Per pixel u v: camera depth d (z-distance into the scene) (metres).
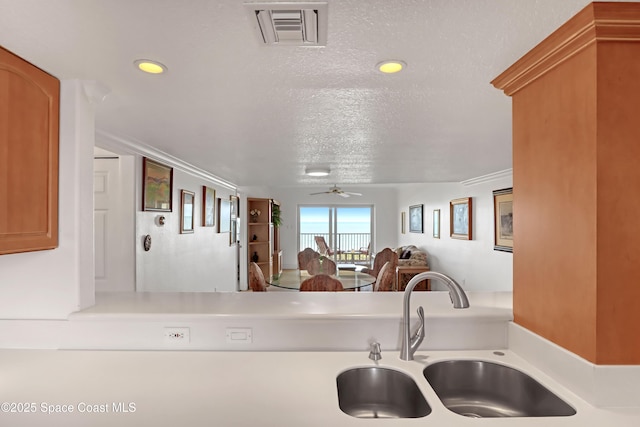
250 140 2.92
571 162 1.19
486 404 1.44
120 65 1.47
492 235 5.34
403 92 1.80
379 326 1.58
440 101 1.93
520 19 1.14
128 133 2.71
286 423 1.01
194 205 4.79
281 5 1.05
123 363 1.42
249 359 1.47
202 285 5.14
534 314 1.41
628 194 1.09
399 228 10.49
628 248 1.09
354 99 1.90
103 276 3.25
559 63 1.24
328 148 3.23
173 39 1.26
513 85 1.51
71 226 1.58
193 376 1.30
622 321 1.09
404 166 4.35
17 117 1.35
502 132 2.61
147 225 3.48
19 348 1.57
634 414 1.06
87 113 1.66
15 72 1.34
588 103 1.11
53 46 1.30
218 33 1.22
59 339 1.57
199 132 2.64
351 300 1.87
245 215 7.83
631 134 1.09
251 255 8.12
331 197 10.79
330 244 10.93
